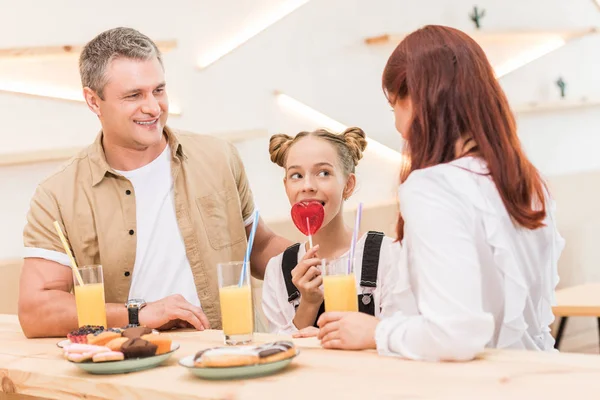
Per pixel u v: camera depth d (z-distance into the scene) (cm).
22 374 174
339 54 526
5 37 398
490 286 159
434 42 160
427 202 149
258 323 275
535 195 162
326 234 225
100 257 238
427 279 147
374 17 538
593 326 560
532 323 168
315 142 222
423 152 159
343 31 527
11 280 369
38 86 411
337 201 223
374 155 539
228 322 181
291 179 225
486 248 155
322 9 518
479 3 576
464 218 150
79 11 423
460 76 157
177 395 143
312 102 515
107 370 162
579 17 618
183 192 247
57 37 415
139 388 150
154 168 244
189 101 465
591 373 137
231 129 482
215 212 250
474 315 145
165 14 457
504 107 161
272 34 499
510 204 157
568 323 548
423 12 557
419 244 149
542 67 603
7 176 401
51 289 225
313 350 170
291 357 153
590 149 627
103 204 238
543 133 606
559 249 174
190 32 466
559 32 594
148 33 450
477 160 157
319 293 205
